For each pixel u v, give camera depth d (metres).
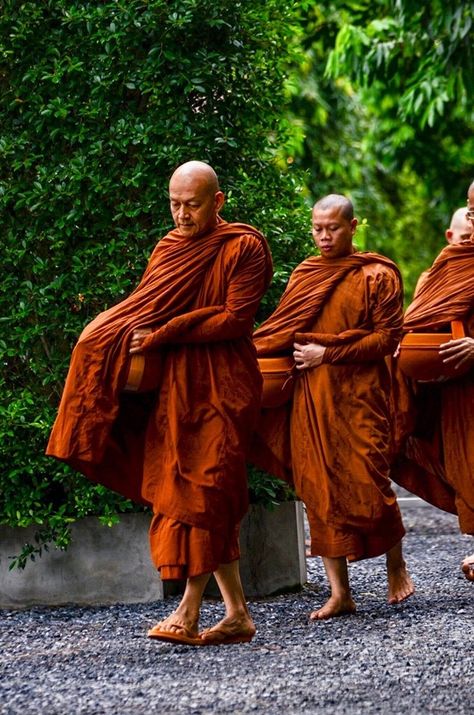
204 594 20.53
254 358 17.11
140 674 15.30
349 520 18.92
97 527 20.14
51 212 20.23
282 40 21.78
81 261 20.17
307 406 19.20
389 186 56.19
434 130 42.19
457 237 22.31
